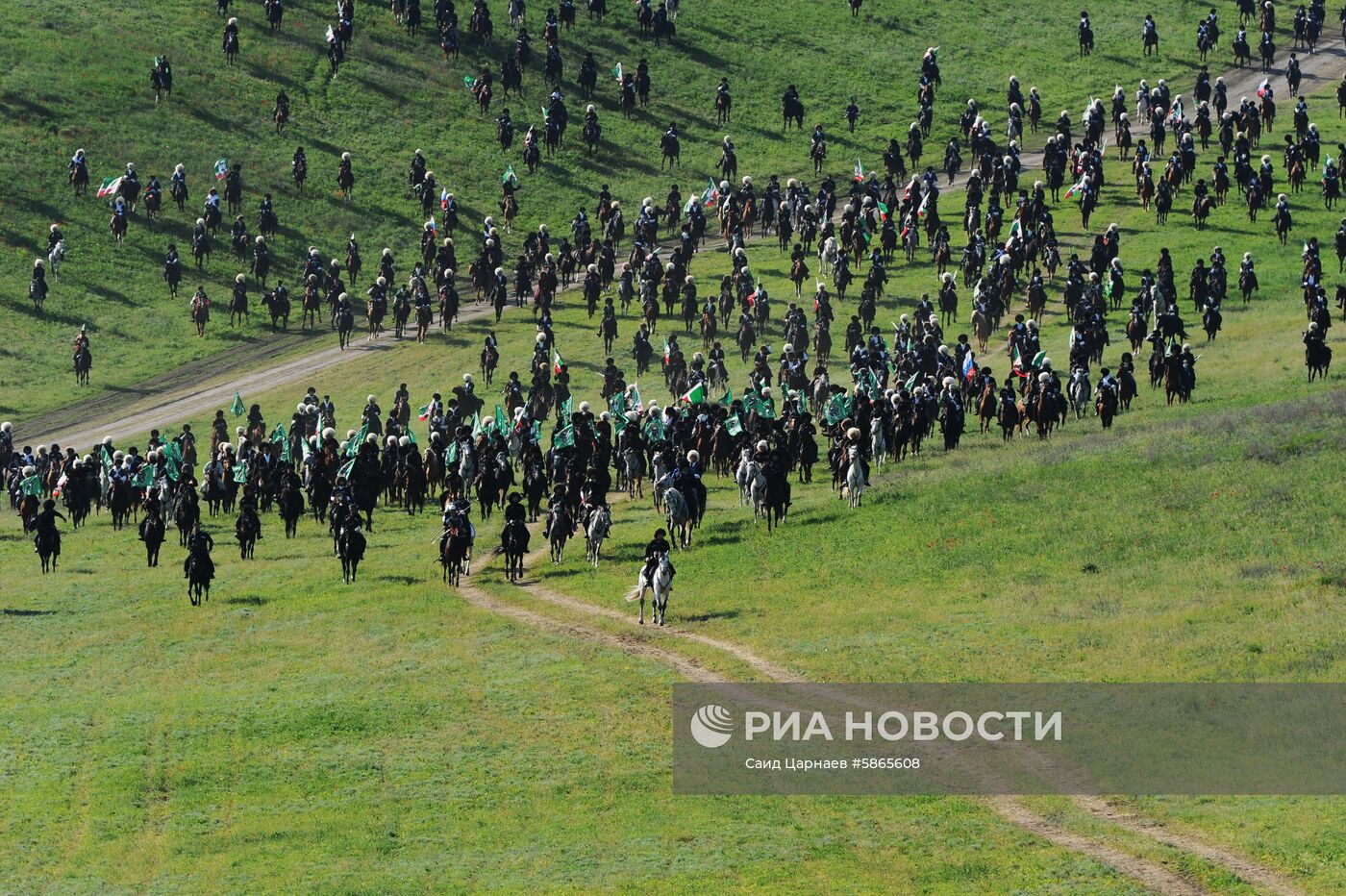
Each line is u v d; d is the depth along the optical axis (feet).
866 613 497.87
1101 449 631.56
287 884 338.54
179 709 449.89
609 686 448.65
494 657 481.46
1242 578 483.51
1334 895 311.88
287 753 414.41
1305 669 415.23
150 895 336.70
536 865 344.28
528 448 649.61
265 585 583.17
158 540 618.03
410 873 343.05
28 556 646.74
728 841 351.67
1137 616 467.11
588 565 578.66
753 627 495.00
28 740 432.25
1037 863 333.62
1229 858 333.01
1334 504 528.63
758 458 614.34
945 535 563.89
